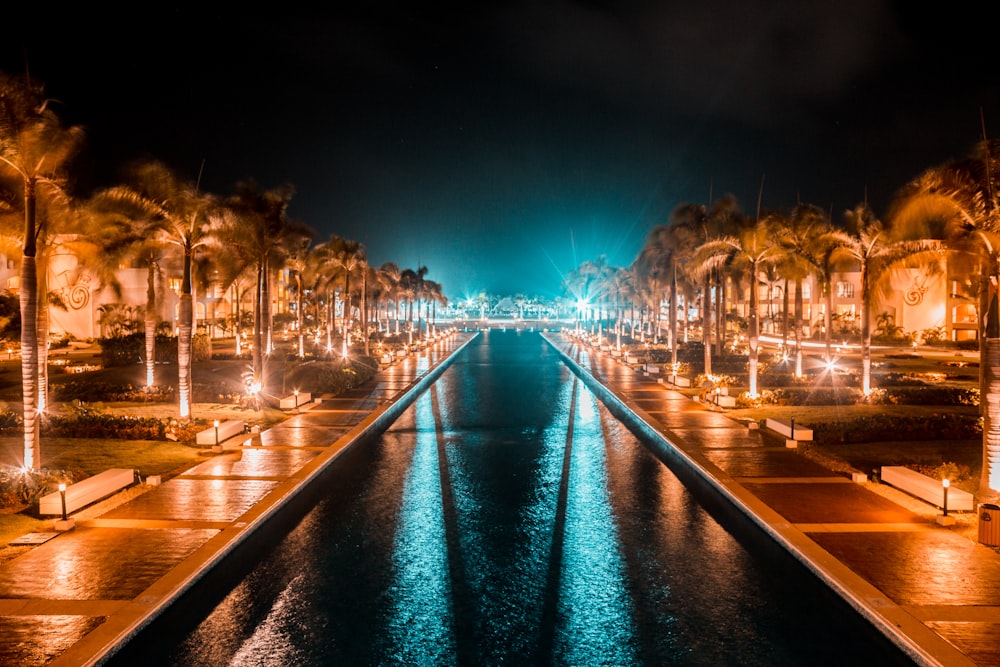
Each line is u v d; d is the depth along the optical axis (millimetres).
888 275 20531
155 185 21500
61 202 16984
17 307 50719
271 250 30438
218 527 12555
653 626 9477
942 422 20844
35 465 14766
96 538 11922
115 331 54250
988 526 11469
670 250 40719
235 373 38531
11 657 7977
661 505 14969
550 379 41438
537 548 12375
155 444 19688
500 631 9336
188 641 9023
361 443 21703
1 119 14180
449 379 41344
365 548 12359
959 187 14531
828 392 29203
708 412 26375
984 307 18438
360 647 8906
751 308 28688
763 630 9352
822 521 12914
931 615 8977
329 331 50625
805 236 33000
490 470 18156
